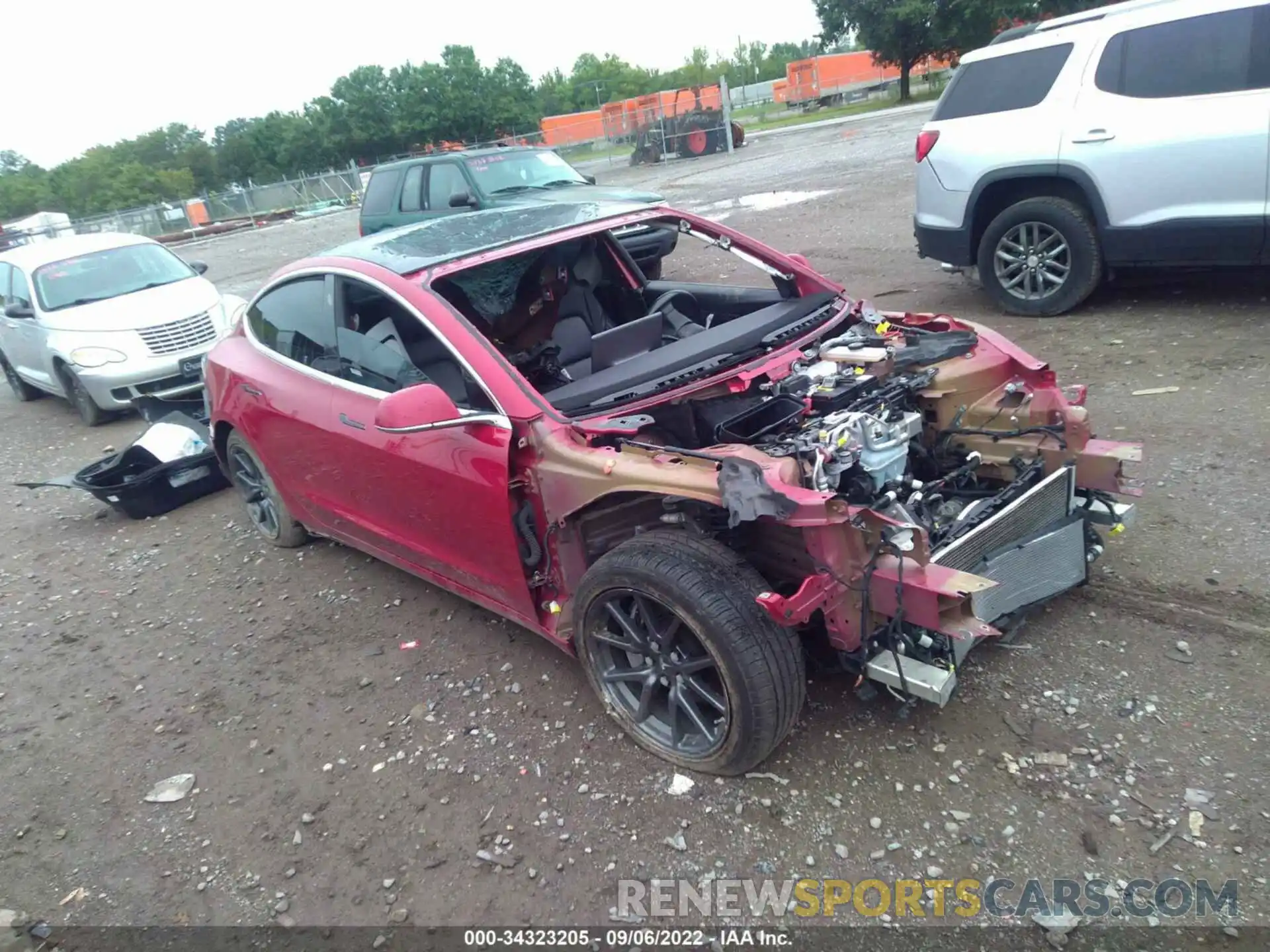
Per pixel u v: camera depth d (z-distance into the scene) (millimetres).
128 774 3479
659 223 4090
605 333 3553
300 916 2682
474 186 10234
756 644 2594
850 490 2832
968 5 32062
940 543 2830
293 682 3898
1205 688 2938
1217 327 5938
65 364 8461
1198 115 5734
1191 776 2631
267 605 4648
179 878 2910
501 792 3027
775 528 2814
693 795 2865
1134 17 6039
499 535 3234
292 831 3027
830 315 3957
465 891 2670
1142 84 5988
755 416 3195
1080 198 6484
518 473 3143
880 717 3035
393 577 4695
